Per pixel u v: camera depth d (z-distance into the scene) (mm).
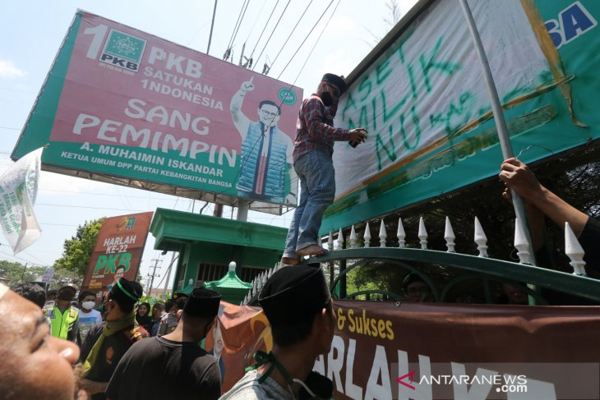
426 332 1357
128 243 13578
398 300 1628
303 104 2975
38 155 1982
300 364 1074
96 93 7594
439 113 2408
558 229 2248
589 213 2586
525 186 1385
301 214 2949
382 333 1604
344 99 3814
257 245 8086
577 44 1618
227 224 7887
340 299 2082
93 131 7316
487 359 1102
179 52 8875
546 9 1787
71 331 4867
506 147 1495
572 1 1666
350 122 3602
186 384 1824
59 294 4793
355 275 4152
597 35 1539
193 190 8812
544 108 1713
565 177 2477
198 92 8797
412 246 3574
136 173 7500
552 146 1640
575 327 911
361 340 1747
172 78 8570
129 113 7797
